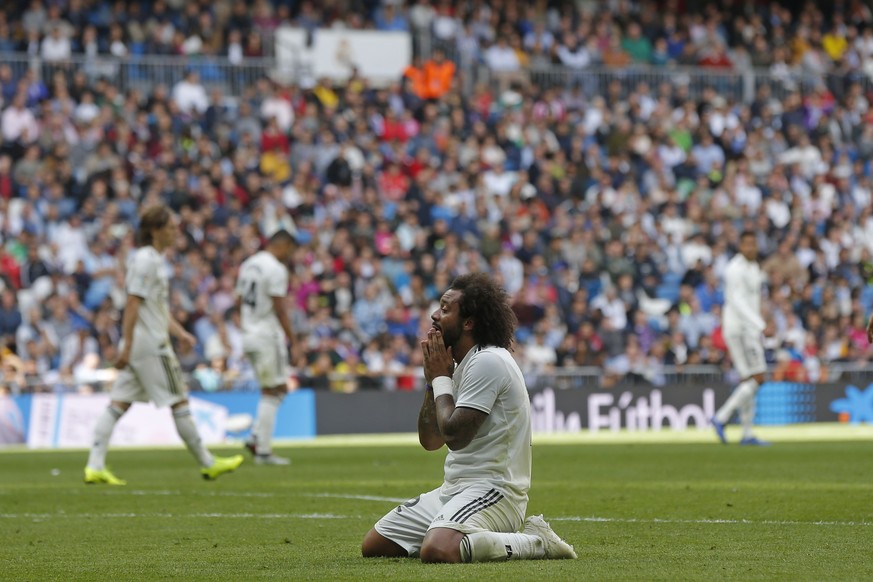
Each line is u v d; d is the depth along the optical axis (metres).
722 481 28.14
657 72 81.19
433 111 74.06
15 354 54.97
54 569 15.52
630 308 64.94
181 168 65.56
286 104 72.06
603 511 22.09
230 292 59.38
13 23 72.81
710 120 79.06
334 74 76.38
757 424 59.44
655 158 74.94
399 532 15.39
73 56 71.69
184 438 30.02
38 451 46.81
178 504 24.50
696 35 86.56
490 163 72.81
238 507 23.73
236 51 75.25
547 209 70.31
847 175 77.81
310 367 57.34
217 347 56.72
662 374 60.09
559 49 82.75
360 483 28.83
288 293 60.22
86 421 51.00
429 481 29.19
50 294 56.16
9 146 64.88
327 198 66.94
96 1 75.12
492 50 80.88
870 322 23.41
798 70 86.12
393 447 45.22
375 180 68.88
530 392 56.53
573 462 35.12
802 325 67.12
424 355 14.95
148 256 29.20
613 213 70.12
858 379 61.25
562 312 63.88
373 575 13.83
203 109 71.38
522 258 66.06
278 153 69.00
